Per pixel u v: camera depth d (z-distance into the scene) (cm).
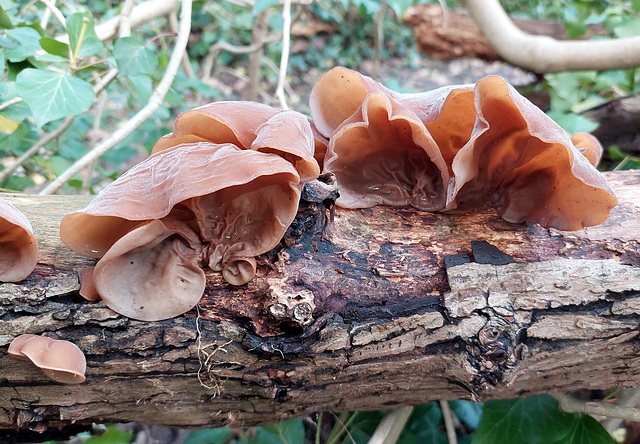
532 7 119
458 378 19
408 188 22
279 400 20
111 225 18
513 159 20
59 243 19
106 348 18
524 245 20
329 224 20
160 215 16
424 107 21
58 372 17
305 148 17
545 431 25
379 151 21
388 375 20
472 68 105
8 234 17
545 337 19
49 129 34
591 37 58
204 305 18
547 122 18
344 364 19
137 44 28
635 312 19
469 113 20
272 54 94
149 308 18
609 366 20
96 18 72
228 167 16
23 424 19
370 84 21
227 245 18
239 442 32
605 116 37
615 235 20
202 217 18
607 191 17
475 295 19
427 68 106
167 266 18
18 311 18
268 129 17
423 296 19
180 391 19
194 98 63
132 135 38
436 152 19
